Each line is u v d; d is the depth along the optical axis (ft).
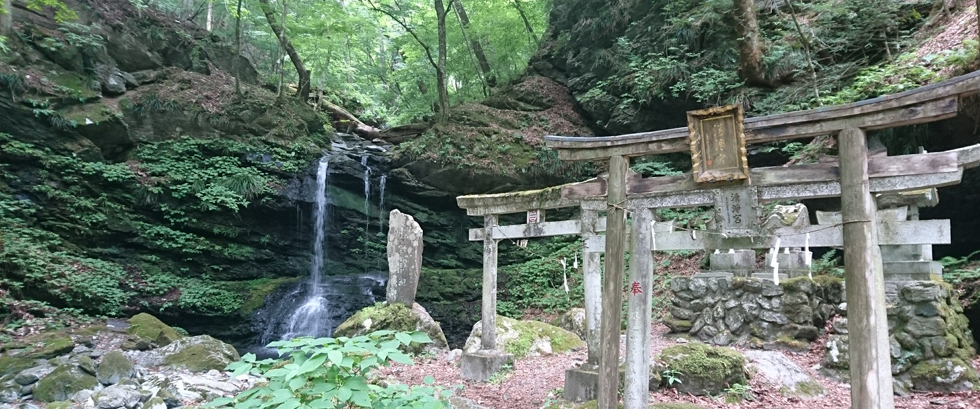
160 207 43.06
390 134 60.13
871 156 12.12
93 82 44.52
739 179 13.09
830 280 26.55
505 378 23.81
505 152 52.29
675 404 16.96
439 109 59.21
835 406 18.29
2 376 22.09
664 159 48.91
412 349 29.81
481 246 53.93
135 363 25.52
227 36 68.33
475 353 24.85
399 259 32.99
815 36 38.50
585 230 20.48
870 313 11.52
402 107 78.38
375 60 86.53
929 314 19.72
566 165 51.31
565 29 60.18
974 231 29.66
